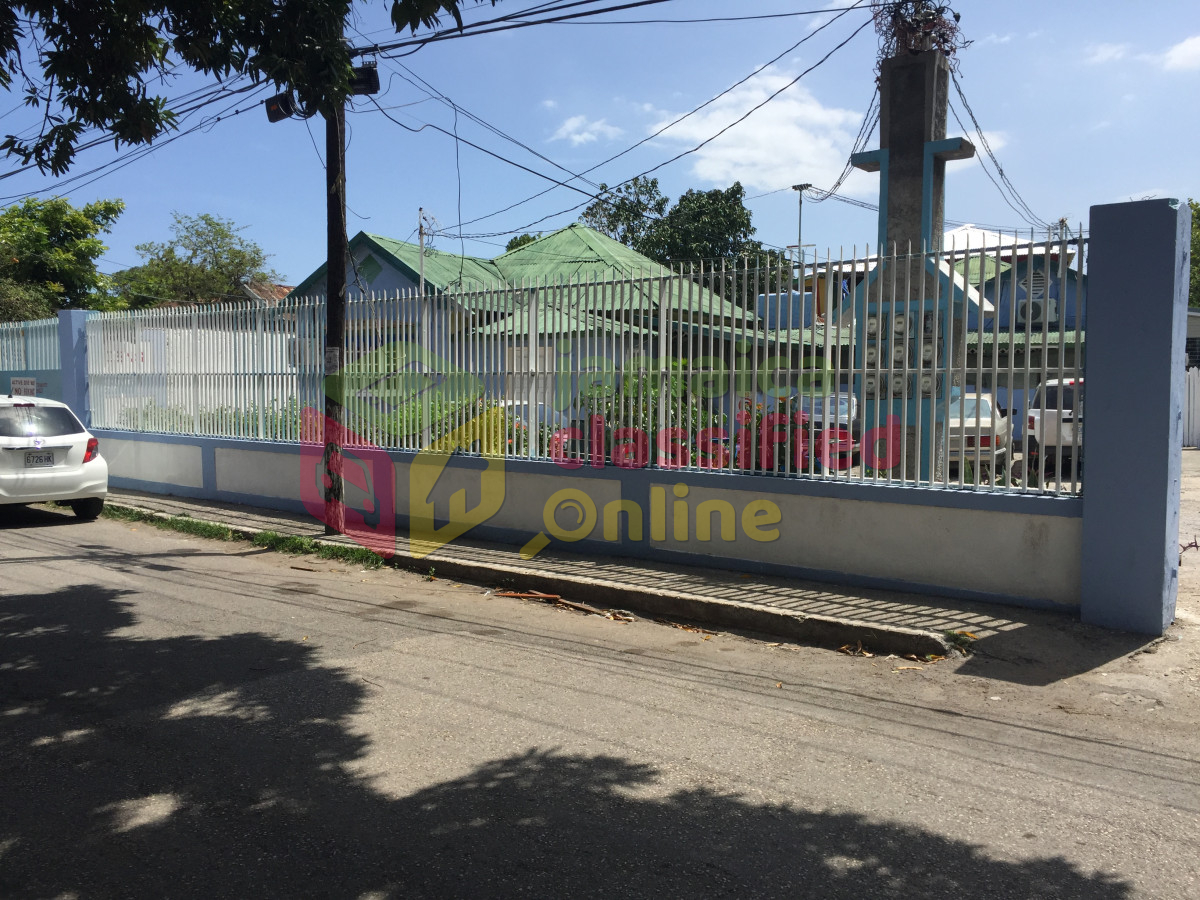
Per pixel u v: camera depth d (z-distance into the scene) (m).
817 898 2.95
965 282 6.29
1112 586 5.78
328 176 9.55
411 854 3.21
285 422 11.20
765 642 6.06
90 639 5.95
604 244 20.02
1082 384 5.93
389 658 5.62
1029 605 6.19
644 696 4.96
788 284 7.13
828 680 5.25
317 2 5.74
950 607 6.28
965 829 3.43
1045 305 6.02
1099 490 5.79
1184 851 3.27
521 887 2.99
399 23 5.07
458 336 9.36
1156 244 5.48
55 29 6.20
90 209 25.86
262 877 3.04
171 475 12.70
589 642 6.07
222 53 6.25
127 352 13.38
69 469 10.55
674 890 2.98
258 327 11.40
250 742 4.23
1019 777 3.90
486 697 4.91
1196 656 5.38
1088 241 5.73
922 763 4.05
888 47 7.84
